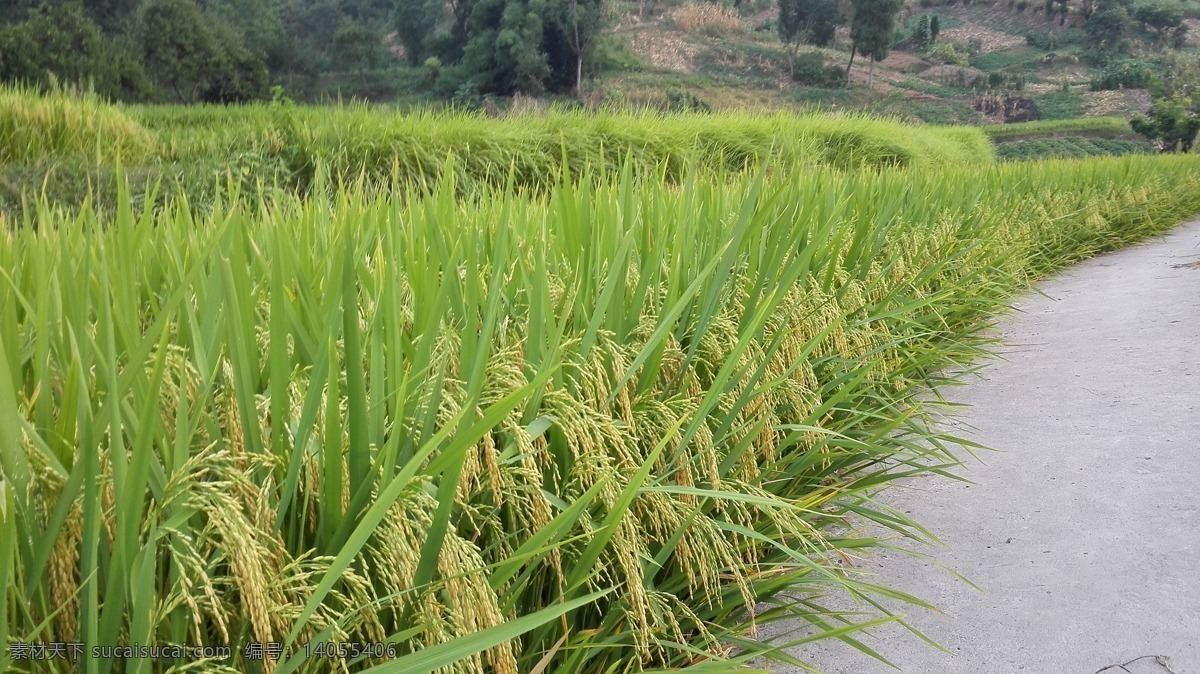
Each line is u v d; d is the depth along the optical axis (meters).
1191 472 3.76
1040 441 4.38
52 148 9.35
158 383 1.40
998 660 2.57
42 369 1.60
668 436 1.95
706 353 3.07
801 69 67.75
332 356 1.70
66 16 31.11
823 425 3.86
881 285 5.15
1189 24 93.88
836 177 6.45
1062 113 65.81
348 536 1.73
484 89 49.41
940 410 5.00
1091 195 12.71
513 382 2.12
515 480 2.16
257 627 1.42
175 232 2.63
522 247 3.10
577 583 2.04
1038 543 3.29
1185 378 5.16
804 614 2.55
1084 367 5.72
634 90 55.19
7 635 1.37
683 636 2.40
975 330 7.01
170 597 1.47
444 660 1.51
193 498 1.49
